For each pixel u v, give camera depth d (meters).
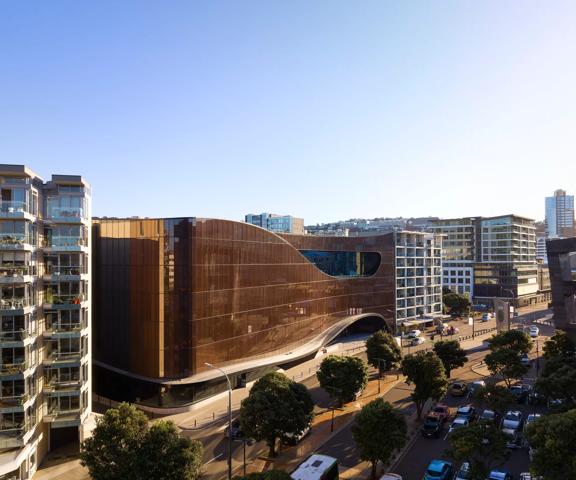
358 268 107.31
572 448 28.62
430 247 128.00
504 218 178.88
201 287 61.38
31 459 40.69
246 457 44.69
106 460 33.22
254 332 72.38
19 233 40.34
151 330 60.47
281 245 80.06
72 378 44.62
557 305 64.31
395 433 36.97
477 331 116.88
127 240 63.00
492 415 52.09
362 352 92.19
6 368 38.72
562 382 45.56
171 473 31.41
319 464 35.25
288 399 43.03
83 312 46.34
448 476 38.38
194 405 58.53
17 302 39.59
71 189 46.22
